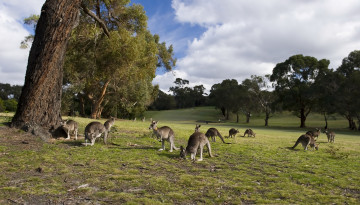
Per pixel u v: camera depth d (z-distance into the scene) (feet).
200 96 461.37
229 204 16.90
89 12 50.31
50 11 38.32
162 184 20.62
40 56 38.55
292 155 37.58
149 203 16.39
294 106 186.39
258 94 225.35
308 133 72.02
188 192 18.95
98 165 25.86
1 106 192.34
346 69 170.50
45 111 39.83
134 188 19.57
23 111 38.60
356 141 74.18
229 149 40.86
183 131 69.15
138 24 79.05
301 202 17.57
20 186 18.99
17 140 34.40
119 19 75.10
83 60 89.04
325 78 168.66
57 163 25.85
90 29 72.33
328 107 162.30
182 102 456.45
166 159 30.30
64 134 40.86
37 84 38.70
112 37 68.74
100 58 81.51
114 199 17.07
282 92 192.44
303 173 26.05
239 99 243.19
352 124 172.86
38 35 38.91
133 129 66.13
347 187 21.68
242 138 64.34
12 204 15.74
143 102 163.53
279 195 18.83
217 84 321.93
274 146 48.16
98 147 35.45
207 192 19.10
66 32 39.91
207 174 24.35
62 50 40.57
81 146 35.24
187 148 30.27
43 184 19.56
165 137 34.78
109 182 20.58
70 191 18.37
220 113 329.11
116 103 167.53
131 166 26.18
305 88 178.60
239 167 27.94
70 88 128.57
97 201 16.69
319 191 20.47
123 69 84.33
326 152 42.55
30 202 16.20
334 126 201.36
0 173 21.91
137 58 79.97
